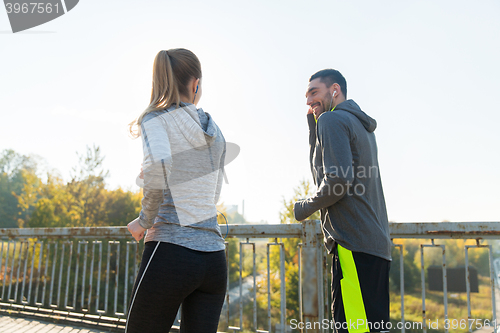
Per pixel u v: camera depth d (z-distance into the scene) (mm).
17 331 2867
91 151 17703
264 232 2498
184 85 1410
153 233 1255
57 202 16562
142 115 1302
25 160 56781
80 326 2975
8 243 3600
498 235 2031
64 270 11055
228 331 2611
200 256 1249
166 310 1217
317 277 2234
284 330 2391
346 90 1967
